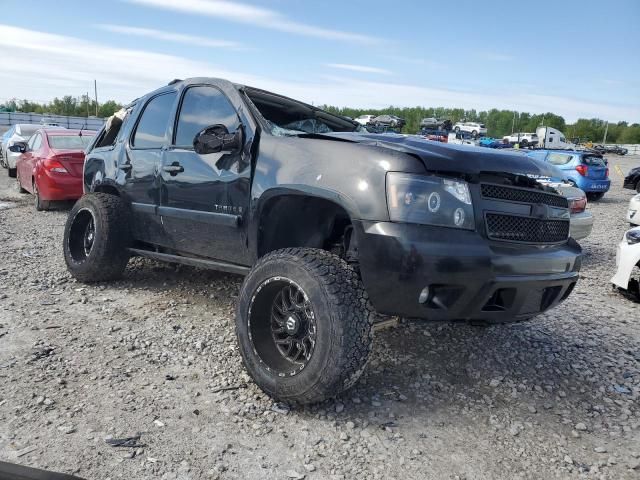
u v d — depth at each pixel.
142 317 4.44
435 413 3.12
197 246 4.21
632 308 5.63
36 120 52.44
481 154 3.13
